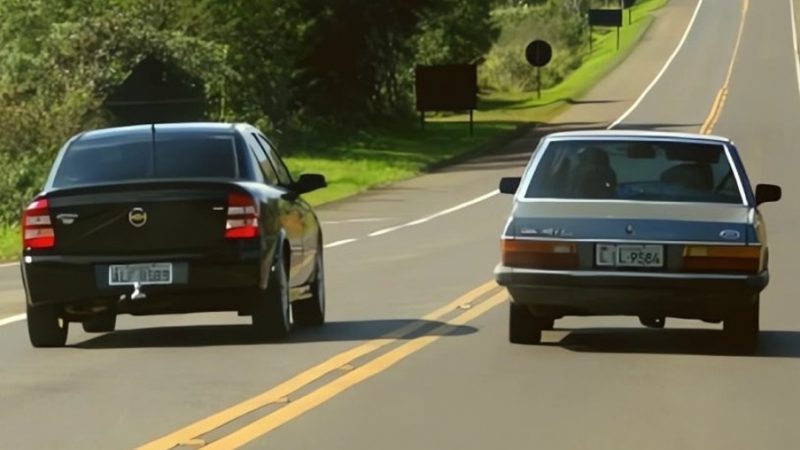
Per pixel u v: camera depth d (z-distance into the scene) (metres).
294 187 37.25
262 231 32.91
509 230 31.70
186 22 120.31
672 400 25.97
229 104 124.75
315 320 37.47
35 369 30.33
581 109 182.25
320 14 149.25
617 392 26.77
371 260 57.12
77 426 23.94
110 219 32.69
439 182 105.31
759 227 31.55
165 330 37.28
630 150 32.72
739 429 23.38
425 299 43.34
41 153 91.62
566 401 25.84
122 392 27.16
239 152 34.62
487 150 136.00
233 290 32.81
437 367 29.78
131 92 100.75
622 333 35.56
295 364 30.22
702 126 149.00
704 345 33.19
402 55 165.38
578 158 32.59
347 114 153.12
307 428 23.48
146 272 32.62
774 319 38.22
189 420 24.25
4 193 87.81
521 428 23.41
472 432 23.09
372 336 34.75
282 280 33.72
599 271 31.06
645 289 30.95
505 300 42.59
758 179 95.31
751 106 170.75
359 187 100.94
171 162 34.31
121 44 103.00
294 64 143.38
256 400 26.02
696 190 32.03
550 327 35.28
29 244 33.00
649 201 31.77
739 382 27.91
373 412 24.84
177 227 32.69
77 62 101.81
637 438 22.66
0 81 98.19
